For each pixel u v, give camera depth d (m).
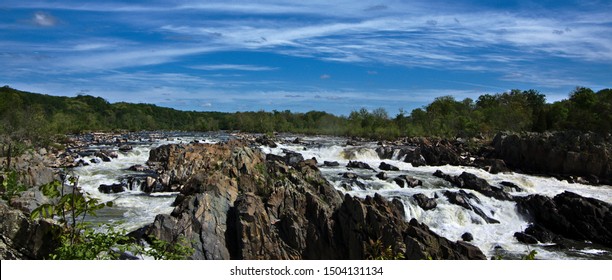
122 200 47.50
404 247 32.88
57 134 99.81
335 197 41.47
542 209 48.88
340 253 35.78
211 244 33.06
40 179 44.31
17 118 90.31
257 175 43.47
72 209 13.44
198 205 35.19
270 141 97.50
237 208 35.28
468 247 33.88
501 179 67.50
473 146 98.69
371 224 35.25
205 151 60.66
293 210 37.22
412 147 95.88
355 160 82.25
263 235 34.06
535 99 187.62
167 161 65.56
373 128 140.62
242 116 175.12
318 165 72.25
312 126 165.88
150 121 181.88
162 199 48.34
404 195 50.53
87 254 14.64
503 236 44.75
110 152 75.88
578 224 46.41
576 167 76.38
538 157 81.62
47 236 24.47
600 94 139.12
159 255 16.12
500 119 131.88
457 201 49.34
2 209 25.23
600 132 95.31
